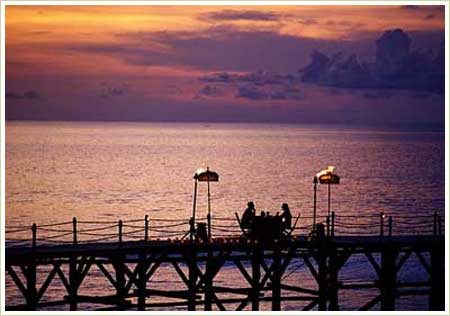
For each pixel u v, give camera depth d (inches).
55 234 7101.4
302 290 3585.1
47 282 3346.5
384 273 3629.4
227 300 3550.7
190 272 3496.6
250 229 3580.2
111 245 3440.0
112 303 3405.5
